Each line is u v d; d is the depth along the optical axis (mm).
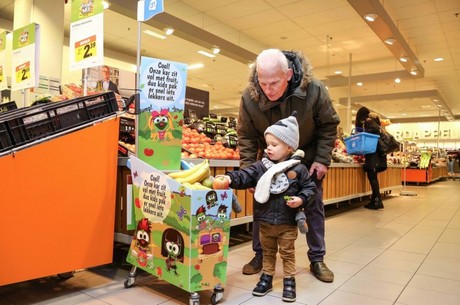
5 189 1725
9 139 1776
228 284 2211
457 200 7113
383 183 7477
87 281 2223
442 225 4270
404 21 7484
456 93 14734
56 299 1928
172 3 6852
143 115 2164
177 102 2307
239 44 8953
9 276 1745
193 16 7391
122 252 2852
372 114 5785
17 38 2887
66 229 1953
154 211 1994
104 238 2129
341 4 6816
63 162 1934
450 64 10586
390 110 18562
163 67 2240
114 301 1907
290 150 2023
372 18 5996
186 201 1817
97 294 2008
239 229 4039
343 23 7711
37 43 2689
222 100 17297
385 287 2158
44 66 4992
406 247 3164
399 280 2287
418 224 4340
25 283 2174
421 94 12625
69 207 1963
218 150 3502
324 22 7660
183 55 10109
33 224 1825
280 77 2012
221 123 4566
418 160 12227
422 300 1954
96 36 2242
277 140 1985
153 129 2207
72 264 1982
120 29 8148
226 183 1923
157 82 2219
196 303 1811
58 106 1966
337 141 6543
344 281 2268
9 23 7379
